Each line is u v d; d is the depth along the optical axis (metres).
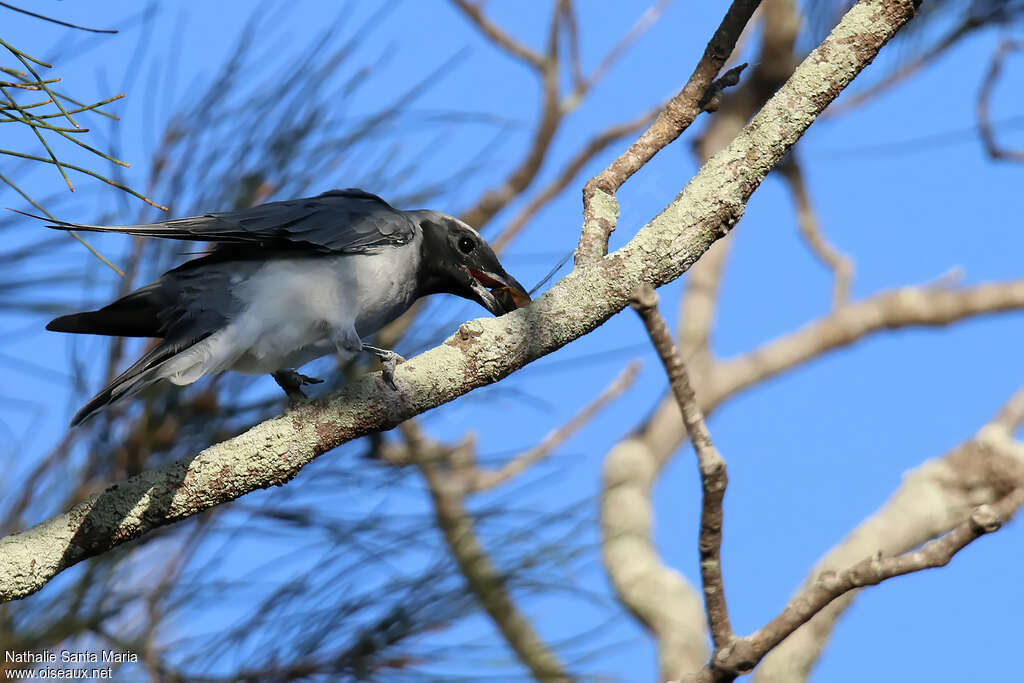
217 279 7.20
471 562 6.34
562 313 5.61
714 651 4.31
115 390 6.20
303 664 6.07
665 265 5.59
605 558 9.64
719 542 4.27
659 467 11.45
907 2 5.56
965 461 8.70
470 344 5.62
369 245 7.75
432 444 7.20
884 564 4.12
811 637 8.40
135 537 5.39
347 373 7.50
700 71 6.32
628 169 6.32
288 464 5.49
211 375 7.01
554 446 9.20
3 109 4.51
